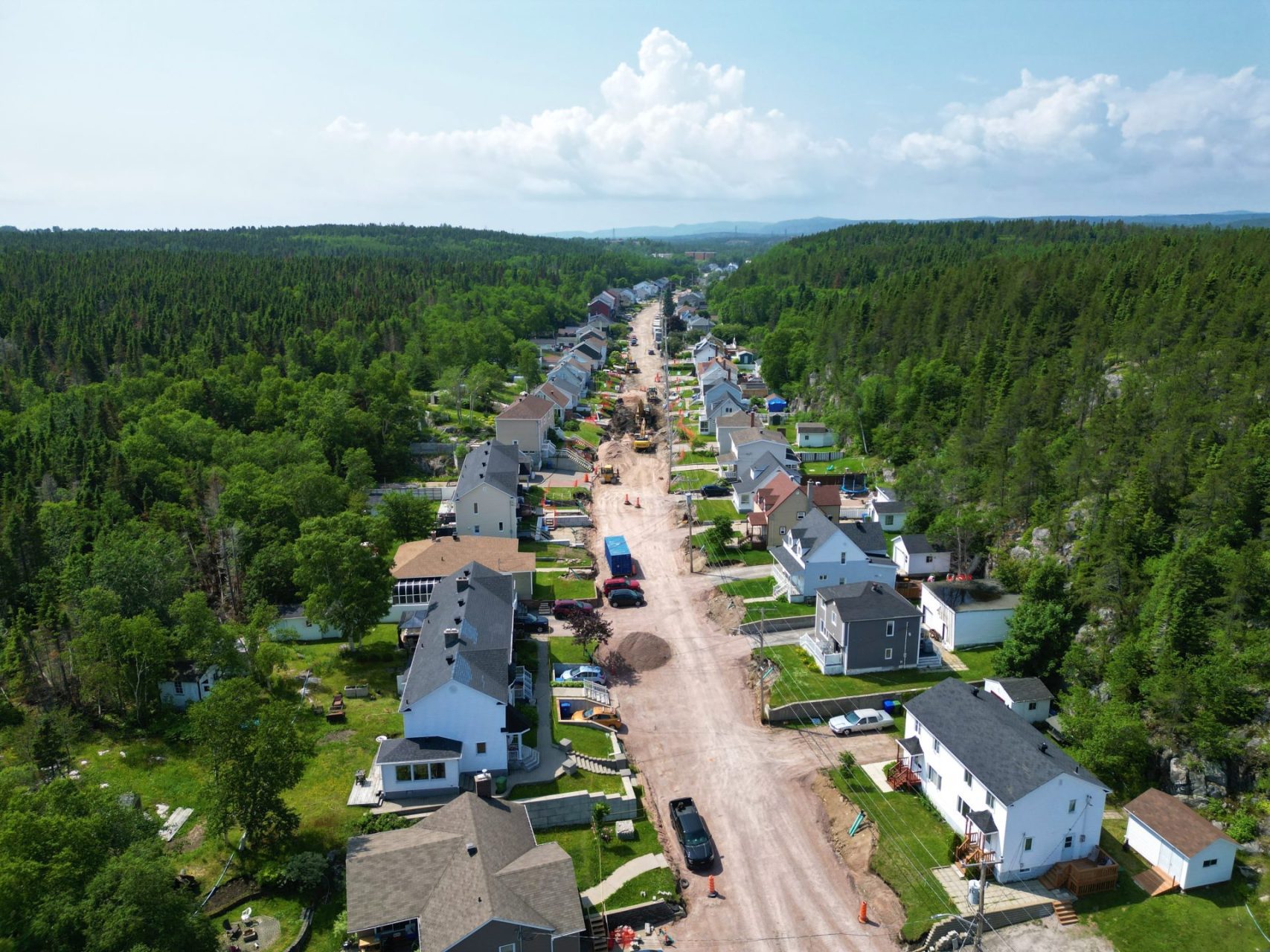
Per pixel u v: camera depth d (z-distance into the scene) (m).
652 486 103.88
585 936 38.25
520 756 48.91
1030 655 57.38
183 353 128.50
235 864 40.97
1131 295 112.56
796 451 115.44
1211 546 53.72
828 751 53.00
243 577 68.31
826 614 63.88
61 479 85.38
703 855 43.19
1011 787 41.75
